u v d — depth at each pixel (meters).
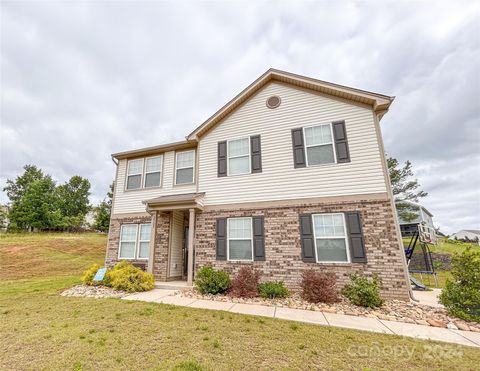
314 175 8.50
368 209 7.57
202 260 9.25
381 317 5.46
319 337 4.26
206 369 3.17
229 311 5.82
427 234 11.54
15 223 29.27
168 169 11.57
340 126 8.60
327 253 7.69
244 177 9.49
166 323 4.89
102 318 5.23
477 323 5.06
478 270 5.58
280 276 8.02
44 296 7.35
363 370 3.17
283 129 9.42
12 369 3.20
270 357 3.52
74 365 3.24
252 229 8.81
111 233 11.73
